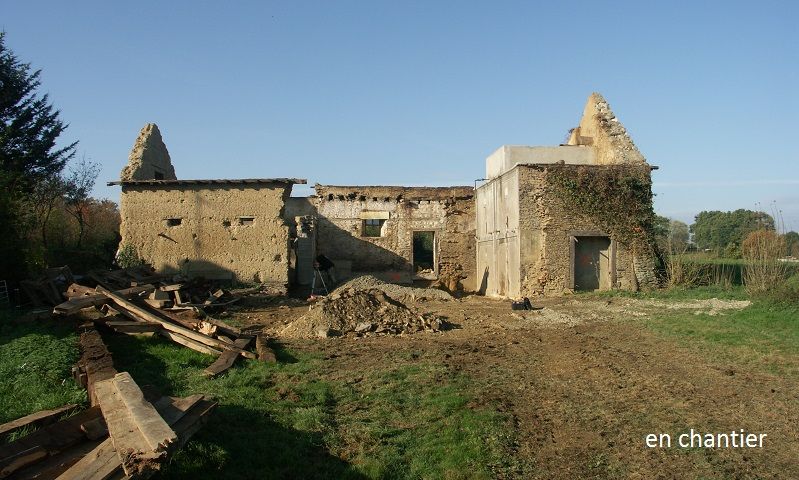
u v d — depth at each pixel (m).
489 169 28.47
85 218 31.16
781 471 5.95
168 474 5.36
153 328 11.20
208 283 19.19
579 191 22.36
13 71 29.09
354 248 30.81
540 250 22.39
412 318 14.44
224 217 21.39
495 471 6.02
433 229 31.12
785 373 9.49
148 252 21.23
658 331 13.36
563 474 5.97
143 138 24.02
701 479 5.77
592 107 26.05
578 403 8.16
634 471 6.02
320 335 12.87
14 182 20.92
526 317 16.31
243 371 9.29
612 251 22.41
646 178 22.72
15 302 14.79
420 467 6.06
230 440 6.44
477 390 8.70
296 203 30.94
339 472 5.95
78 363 8.40
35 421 6.12
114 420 5.30
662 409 7.86
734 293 19.48
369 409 7.77
